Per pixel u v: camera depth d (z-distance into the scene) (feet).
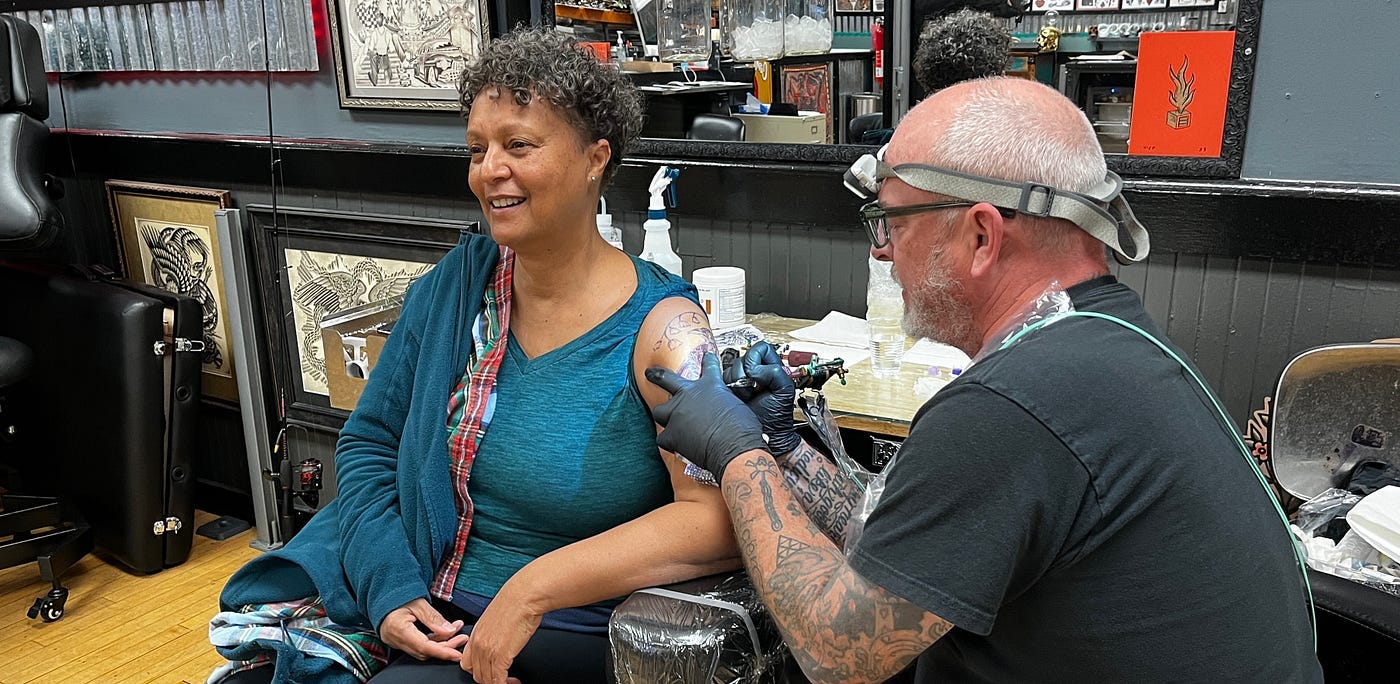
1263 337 5.21
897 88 5.82
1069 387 2.45
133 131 9.02
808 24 5.89
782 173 6.18
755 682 3.32
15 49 7.59
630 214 6.98
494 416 4.07
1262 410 5.02
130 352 7.77
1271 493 2.78
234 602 4.31
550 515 4.00
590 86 3.80
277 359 8.61
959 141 2.69
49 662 7.02
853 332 5.90
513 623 3.59
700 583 3.58
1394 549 3.93
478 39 6.73
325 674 4.02
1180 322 5.41
